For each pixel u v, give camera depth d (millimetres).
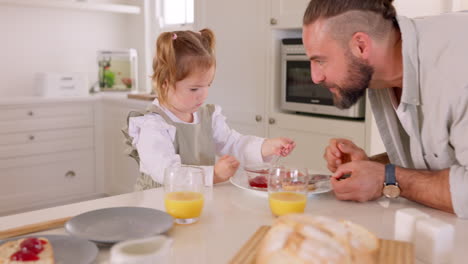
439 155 1080
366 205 1041
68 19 3857
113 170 3615
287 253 537
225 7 2857
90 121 3568
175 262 718
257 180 1128
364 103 2209
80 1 3830
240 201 1064
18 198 3256
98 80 3934
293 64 2504
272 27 2580
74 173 3539
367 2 1046
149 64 4105
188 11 3750
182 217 895
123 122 3404
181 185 928
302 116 2488
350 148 1257
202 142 1529
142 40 4098
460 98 984
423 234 748
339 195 1061
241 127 2865
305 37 1096
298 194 953
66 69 3885
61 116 3398
